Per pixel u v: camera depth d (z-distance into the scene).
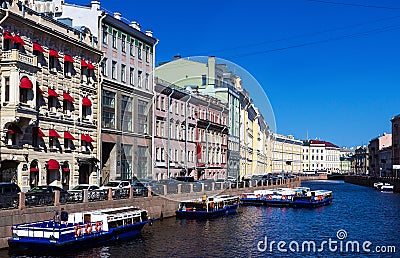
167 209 38.25
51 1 44.84
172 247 26.19
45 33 36.06
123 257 23.30
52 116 37.03
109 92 44.66
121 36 46.81
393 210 50.75
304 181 158.25
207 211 37.97
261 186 61.31
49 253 22.89
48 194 26.17
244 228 34.19
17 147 33.22
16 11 33.44
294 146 170.25
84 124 40.97
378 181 110.62
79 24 43.56
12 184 27.69
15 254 22.67
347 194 83.38
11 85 32.09
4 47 32.50
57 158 37.66
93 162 41.94
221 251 25.38
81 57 41.09
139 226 29.38
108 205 31.02
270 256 24.44
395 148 126.12
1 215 22.78
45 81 36.38
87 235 24.70
